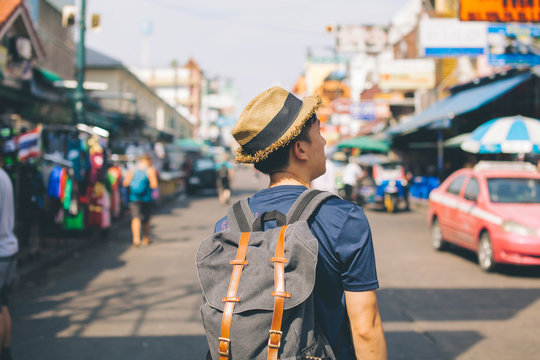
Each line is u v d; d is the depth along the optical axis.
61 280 6.89
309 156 1.51
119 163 13.73
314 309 1.32
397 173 17.78
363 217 1.34
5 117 7.58
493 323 4.98
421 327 4.87
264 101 1.47
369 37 19.52
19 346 4.32
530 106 14.22
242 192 26.17
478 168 9.21
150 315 5.25
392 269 7.68
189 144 40.62
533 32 10.52
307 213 1.35
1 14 11.16
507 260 7.00
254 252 1.29
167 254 8.91
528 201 7.73
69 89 17.03
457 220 8.44
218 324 1.23
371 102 23.59
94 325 4.92
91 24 11.91
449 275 7.26
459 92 18.11
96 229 11.60
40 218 8.35
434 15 19.47
